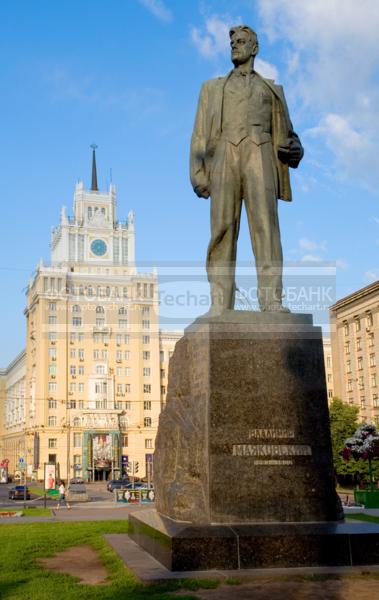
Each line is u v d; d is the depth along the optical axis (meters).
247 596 5.69
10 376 106.69
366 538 6.74
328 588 5.94
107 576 7.25
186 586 6.03
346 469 43.81
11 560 8.56
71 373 79.31
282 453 7.43
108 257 86.38
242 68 9.20
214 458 7.30
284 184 9.32
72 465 77.38
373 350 51.03
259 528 6.86
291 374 7.73
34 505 31.42
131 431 80.25
